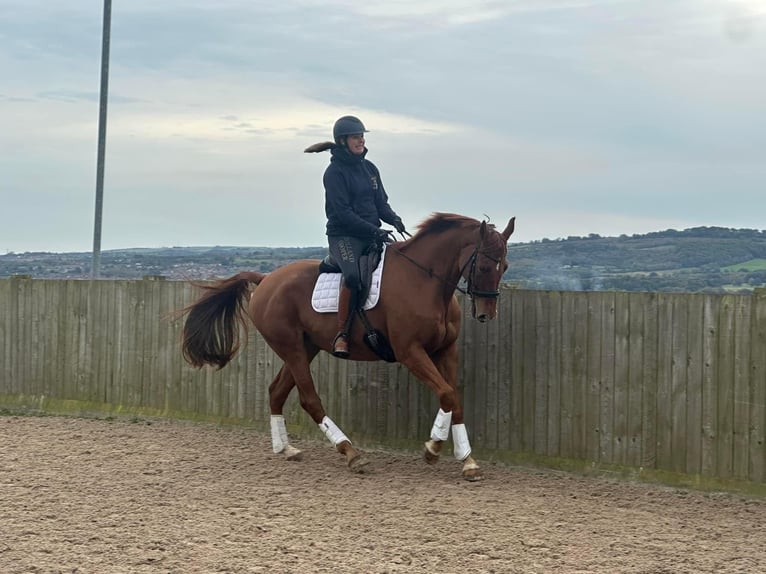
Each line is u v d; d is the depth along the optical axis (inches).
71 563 224.5
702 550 238.4
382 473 337.7
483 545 240.4
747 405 301.1
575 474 335.9
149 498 293.9
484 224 311.1
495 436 358.0
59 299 502.0
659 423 319.6
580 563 225.9
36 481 317.4
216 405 445.4
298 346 352.2
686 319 313.9
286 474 334.0
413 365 325.4
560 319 342.0
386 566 222.4
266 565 223.0
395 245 337.1
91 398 490.3
